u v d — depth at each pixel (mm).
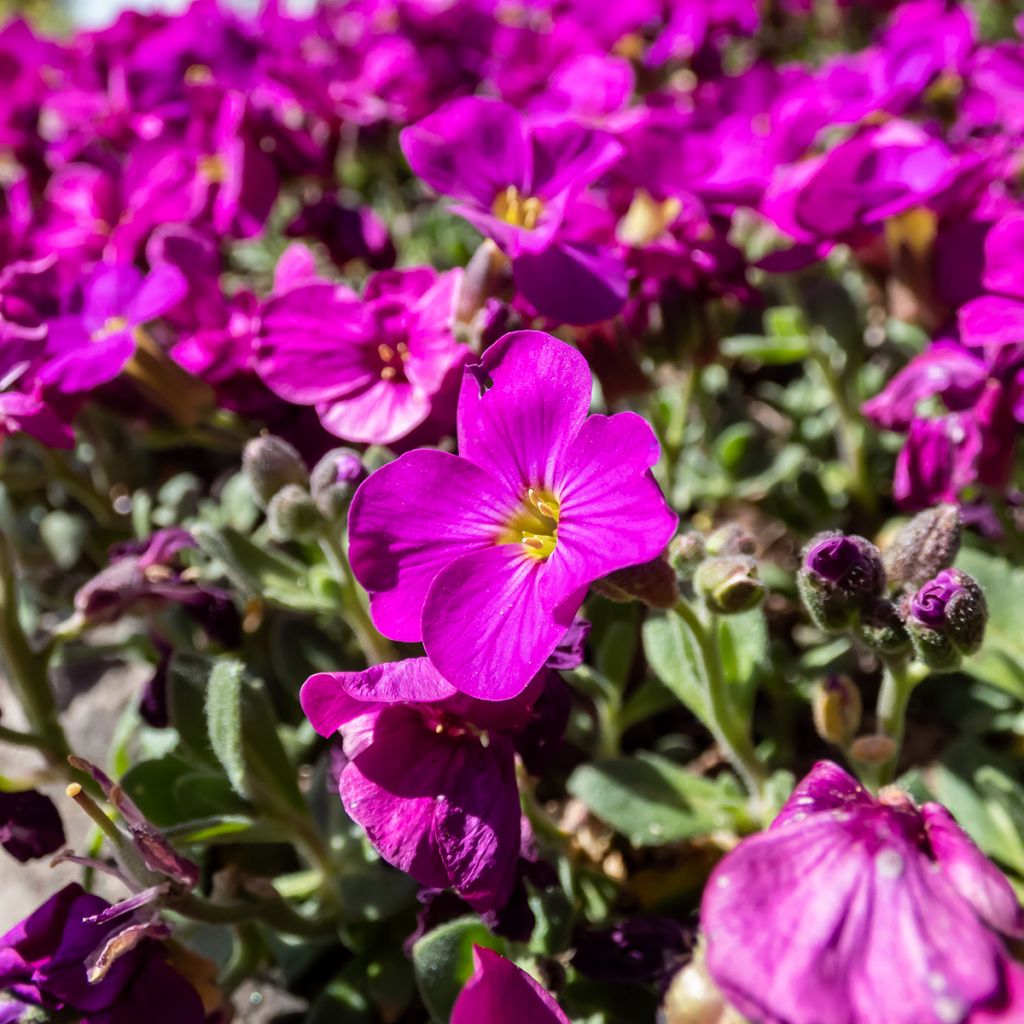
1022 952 56
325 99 141
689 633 87
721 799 90
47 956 71
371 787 67
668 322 109
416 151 93
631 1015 83
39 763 124
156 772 90
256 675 117
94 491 134
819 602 71
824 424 135
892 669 75
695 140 106
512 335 65
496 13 178
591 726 107
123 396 105
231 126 121
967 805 89
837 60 155
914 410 99
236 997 98
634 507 59
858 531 130
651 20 164
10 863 113
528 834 74
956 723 106
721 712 84
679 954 79
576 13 162
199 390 106
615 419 60
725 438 125
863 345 135
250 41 155
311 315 93
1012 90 126
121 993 71
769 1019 48
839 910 50
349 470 85
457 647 61
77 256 125
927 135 113
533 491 66
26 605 116
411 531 67
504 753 68
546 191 95
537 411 65
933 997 47
